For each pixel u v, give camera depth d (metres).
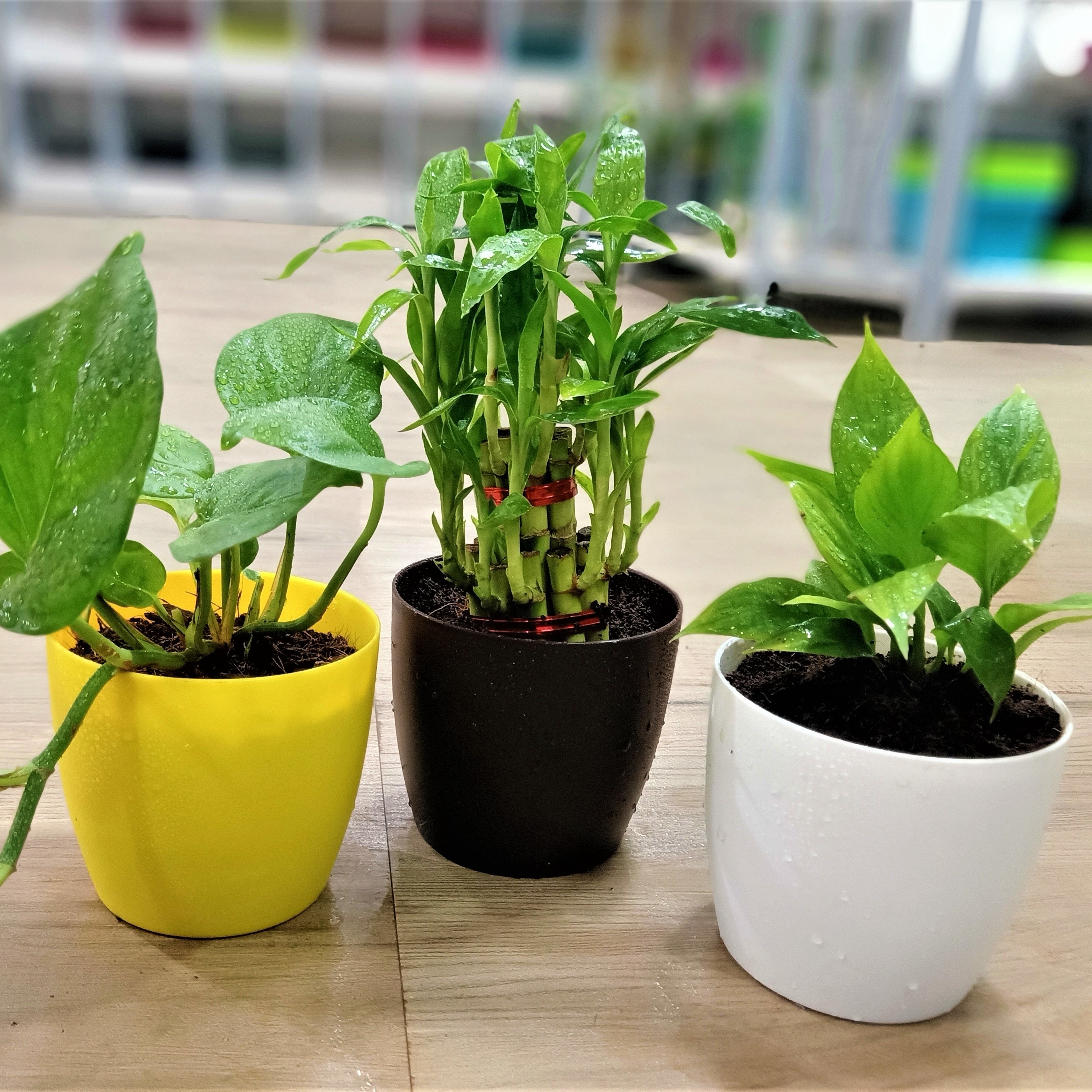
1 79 2.50
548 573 0.71
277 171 2.61
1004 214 1.81
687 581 1.23
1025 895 0.75
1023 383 1.54
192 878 0.62
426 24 2.40
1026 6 1.74
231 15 2.46
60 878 0.71
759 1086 0.57
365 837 0.78
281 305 1.87
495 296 0.64
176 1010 0.60
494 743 0.68
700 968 0.66
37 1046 0.57
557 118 2.18
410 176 2.47
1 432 0.54
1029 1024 0.63
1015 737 0.58
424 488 1.37
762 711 0.57
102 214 2.57
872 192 1.80
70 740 0.55
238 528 0.52
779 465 0.64
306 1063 0.57
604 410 0.59
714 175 1.83
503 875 0.74
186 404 1.51
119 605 0.61
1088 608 0.56
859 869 0.56
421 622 0.69
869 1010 0.61
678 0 1.88
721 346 2.08
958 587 1.13
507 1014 0.61
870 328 0.63
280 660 0.65
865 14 1.79
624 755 0.70
